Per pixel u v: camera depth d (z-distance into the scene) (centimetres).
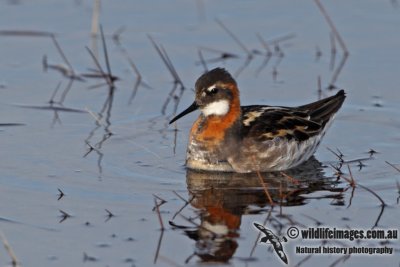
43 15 1989
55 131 1501
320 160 1419
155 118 1576
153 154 1422
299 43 1880
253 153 1370
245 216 1188
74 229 1146
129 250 1091
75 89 1695
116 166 1363
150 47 1866
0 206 1211
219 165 1374
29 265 1059
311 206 1218
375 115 1573
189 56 1830
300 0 2077
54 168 1347
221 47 1864
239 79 1731
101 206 1216
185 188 1289
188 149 1389
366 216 1180
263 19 1983
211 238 1123
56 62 1794
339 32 1912
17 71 1758
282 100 1630
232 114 1378
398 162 1378
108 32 1920
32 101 1630
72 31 1925
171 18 1991
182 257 1074
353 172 1345
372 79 1712
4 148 1422
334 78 1723
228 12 2022
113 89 1700
